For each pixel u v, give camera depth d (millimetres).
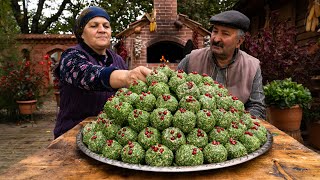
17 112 6406
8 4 8469
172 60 8648
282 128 3607
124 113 1164
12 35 7098
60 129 1988
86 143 1279
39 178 1001
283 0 5652
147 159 1035
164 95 1193
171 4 7652
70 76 1556
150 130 1103
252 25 7898
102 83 1441
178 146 1063
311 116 3996
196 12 11711
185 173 1027
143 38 7645
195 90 1226
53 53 10102
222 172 1035
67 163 1142
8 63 6609
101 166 1105
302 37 5066
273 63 4016
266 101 3635
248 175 1009
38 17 12891
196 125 1137
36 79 6520
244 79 2221
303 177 989
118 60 2215
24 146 4512
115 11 12164
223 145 1125
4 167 3547
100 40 1921
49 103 9062
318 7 4016
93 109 1979
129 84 1362
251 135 1198
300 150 1278
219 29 2109
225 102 1267
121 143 1125
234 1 11922
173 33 7684
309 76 4090
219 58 2250
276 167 1080
